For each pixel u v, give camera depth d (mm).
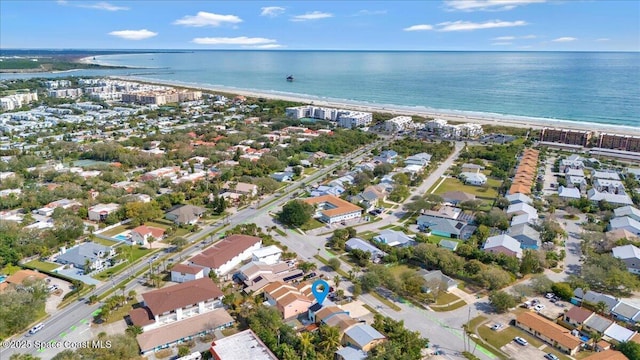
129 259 166625
